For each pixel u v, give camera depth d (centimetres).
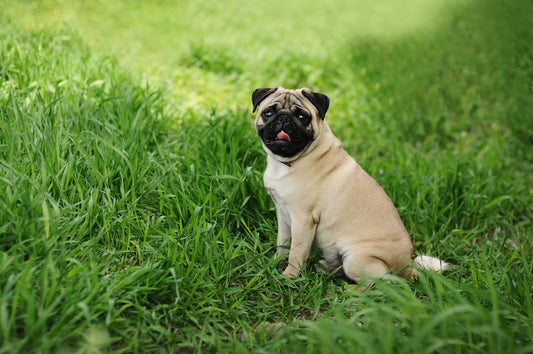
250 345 235
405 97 767
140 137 402
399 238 337
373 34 1100
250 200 373
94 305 222
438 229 440
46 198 270
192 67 739
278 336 234
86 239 283
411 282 309
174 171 365
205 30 951
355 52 949
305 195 323
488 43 1027
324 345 206
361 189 334
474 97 786
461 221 458
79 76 471
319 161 327
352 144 609
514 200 493
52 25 620
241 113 597
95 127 393
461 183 470
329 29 1126
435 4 1365
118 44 714
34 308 207
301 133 303
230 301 277
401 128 675
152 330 237
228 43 859
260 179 393
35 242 230
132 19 894
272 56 832
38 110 363
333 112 703
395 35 1097
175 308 246
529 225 474
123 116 411
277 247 339
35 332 198
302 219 326
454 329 217
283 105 314
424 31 1129
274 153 315
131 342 216
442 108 745
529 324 225
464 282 305
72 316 216
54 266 224
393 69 880
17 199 250
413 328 216
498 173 545
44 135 315
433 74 873
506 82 837
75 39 594
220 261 293
